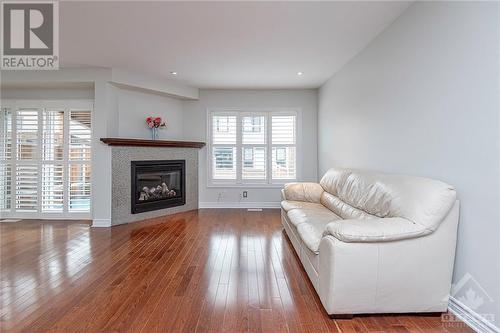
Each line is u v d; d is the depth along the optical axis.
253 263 2.94
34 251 3.30
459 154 1.96
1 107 4.81
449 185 1.94
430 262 1.93
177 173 5.55
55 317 1.96
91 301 2.17
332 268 1.89
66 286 2.42
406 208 2.03
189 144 5.56
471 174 1.87
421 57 2.38
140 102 5.12
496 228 1.69
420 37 2.39
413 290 1.93
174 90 5.32
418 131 2.43
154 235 3.96
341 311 1.92
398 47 2.74
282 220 4.38
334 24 2.92
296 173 5.91
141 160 4.89
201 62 4.15
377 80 3.19
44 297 2.23
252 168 5.94
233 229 4.29
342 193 3.34
